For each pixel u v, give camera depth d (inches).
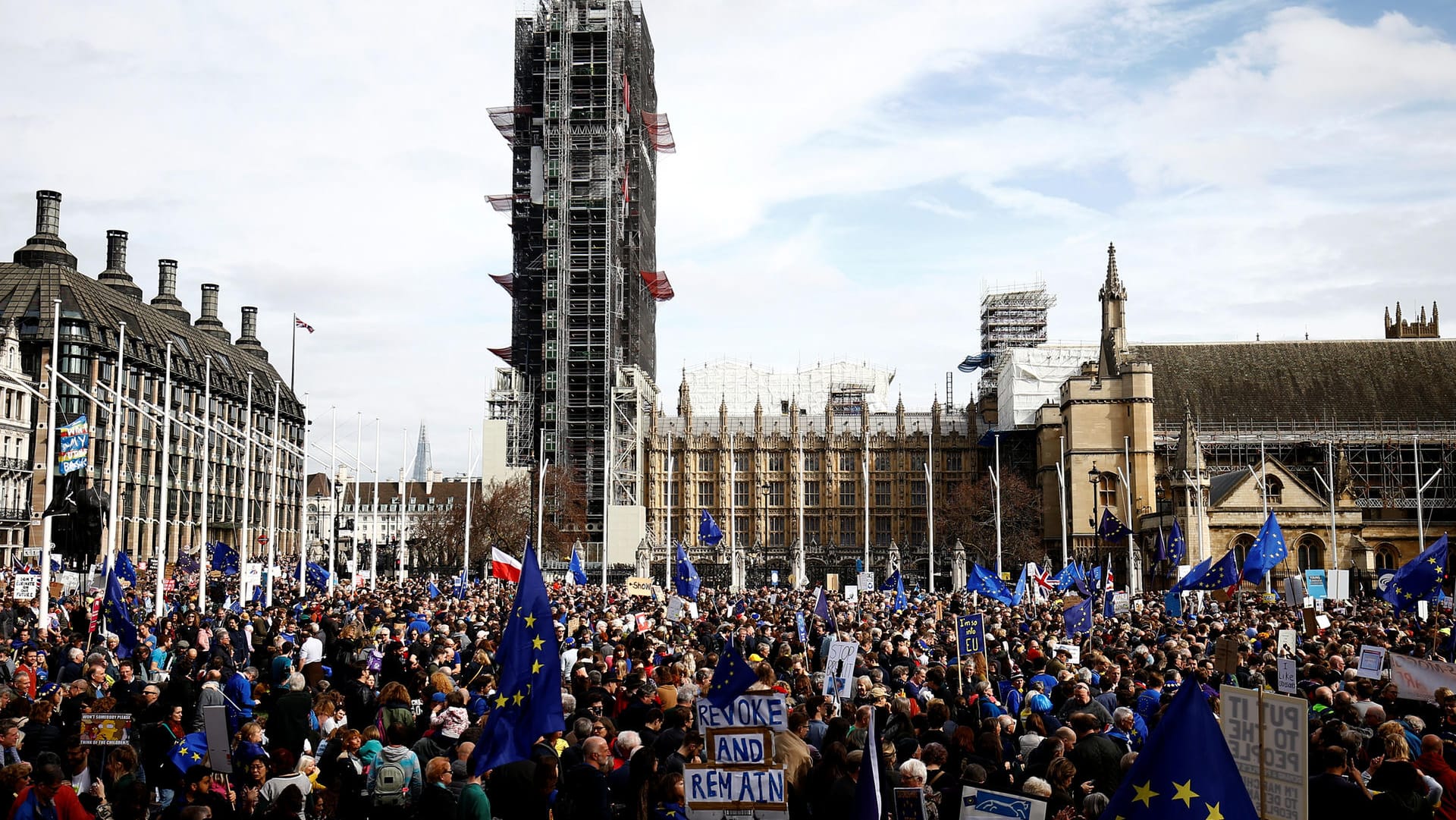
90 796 692.7
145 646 1264.8
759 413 7372.1
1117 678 1075.3
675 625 1786.4
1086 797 636.7
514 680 716.0
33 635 1428.4
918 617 1984.5
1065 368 6865.2
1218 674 1070.4
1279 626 1820.9
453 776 696.4
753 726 589.9
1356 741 721.6
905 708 839.1
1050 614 2130.9
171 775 784.3
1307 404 6053.2
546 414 6230.3
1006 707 1034.1
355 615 1774.1
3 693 866.8
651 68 7377.0
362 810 700.7
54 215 5487.2
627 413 6343.5
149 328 5462.6
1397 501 5728.3
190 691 929.5
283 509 6998.0
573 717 853.8
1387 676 1159.0
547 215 6259.8
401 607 2151.8
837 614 1958.7
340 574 4229.8
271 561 2984.7
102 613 1544.0
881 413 7844.5
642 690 906.7
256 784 696.4
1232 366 6240.2
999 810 560.4
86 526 1701.5
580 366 6254.9
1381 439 5836.6
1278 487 4972.9
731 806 588.1
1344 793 634.2
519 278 6722.4
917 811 584.7
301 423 7485.2
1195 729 506.3
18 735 721.0
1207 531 4835.1
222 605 2356.1
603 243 6269.7
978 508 6250.0
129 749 721.0
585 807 654.5
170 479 5403.5
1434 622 1888.5
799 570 5585.6
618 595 3221.0
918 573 6796.3
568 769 730.8
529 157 6663.4
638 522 5925.2
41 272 4884.4
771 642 1455.5
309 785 697.0
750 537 7308.1
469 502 4266.7
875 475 7332.7
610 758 714.8
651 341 7377.0
